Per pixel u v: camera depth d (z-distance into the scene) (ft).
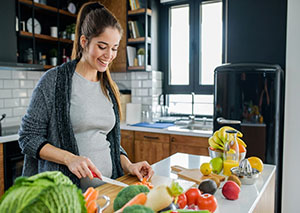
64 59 11.18
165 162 5.19
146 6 10.63
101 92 4.49
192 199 2.90
